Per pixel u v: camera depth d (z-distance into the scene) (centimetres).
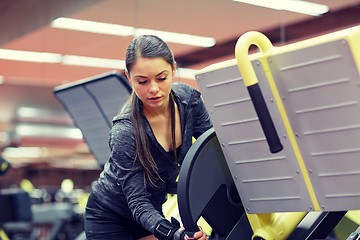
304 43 129
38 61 629
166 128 162
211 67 147
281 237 161
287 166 144
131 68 146
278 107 138
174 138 161
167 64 146
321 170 139
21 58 637
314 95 131
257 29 429
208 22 463
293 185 146
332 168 137
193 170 154
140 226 187
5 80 677
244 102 143
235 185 163
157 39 147
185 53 484
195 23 472
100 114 262
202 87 150
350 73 123
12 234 670
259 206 156
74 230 660
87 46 577
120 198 174
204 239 143
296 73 132
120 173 158
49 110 753
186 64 477
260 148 147
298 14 398
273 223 163
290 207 149
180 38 487
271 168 148
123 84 238
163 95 148
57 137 838
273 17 414
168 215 247
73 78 623
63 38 579
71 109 276
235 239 164
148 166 157
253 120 144
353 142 130
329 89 128
